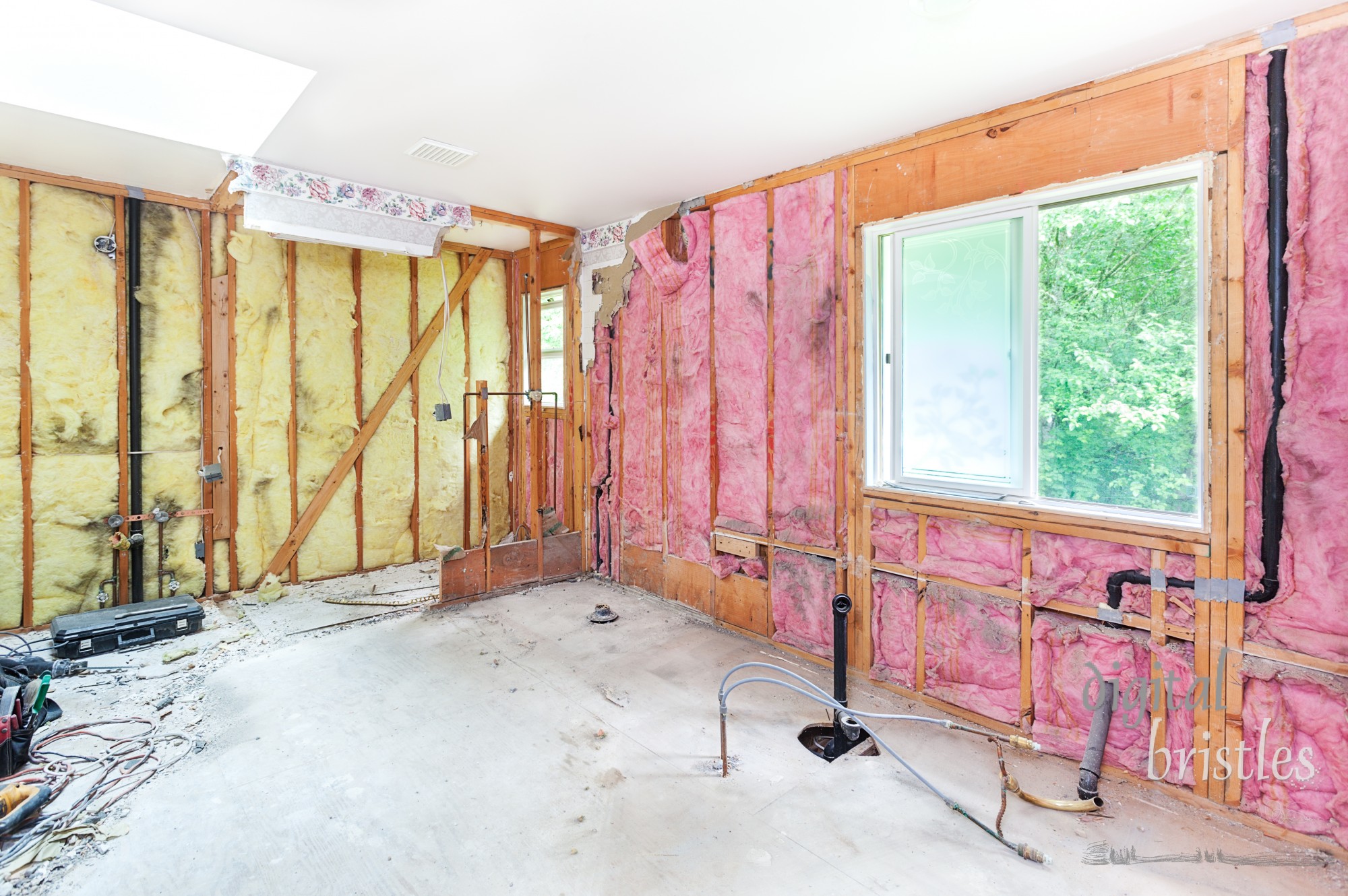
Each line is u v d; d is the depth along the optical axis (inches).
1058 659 97.8
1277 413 78.7
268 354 170.7
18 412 138.3
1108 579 92.7
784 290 132.9
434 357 203.3
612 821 83.3
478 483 215.8
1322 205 75.1
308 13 75.9
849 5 73.7
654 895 70.9
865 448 120.3
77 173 139.0
